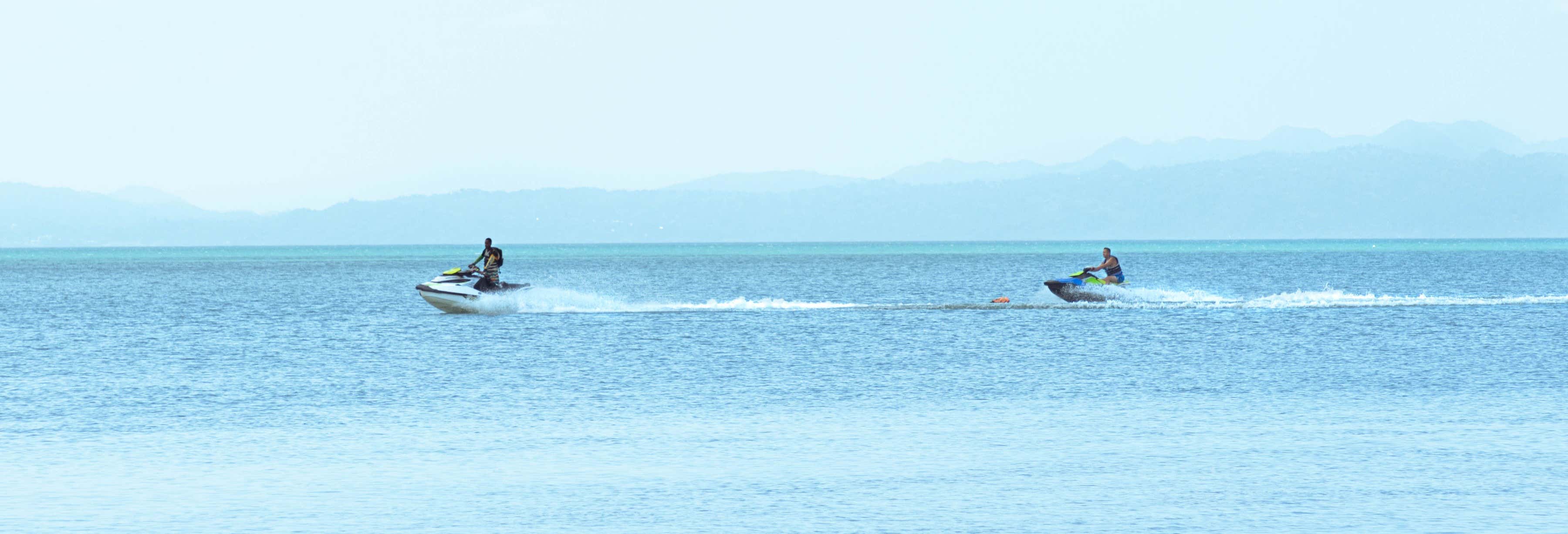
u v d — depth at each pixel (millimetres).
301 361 100438
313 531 46688
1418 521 46844
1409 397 76375
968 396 78812
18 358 104500
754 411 72875
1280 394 78500
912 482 54062
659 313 146625
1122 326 126625
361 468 57125
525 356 102812
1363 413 70562
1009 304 156125
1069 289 154750
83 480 54562
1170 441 62719
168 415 72188
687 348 108125
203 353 107750
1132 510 48875
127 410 73938
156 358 104438
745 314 144375
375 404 76188
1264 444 61656
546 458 59375
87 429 67375
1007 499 50906
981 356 100750
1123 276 157000
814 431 66250
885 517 48375
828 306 155000
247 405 76125
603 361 98375
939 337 116875
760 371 91688
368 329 133000
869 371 91375
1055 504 50094
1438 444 61156
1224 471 55656
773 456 59656
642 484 54000
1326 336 115750
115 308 181625
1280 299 162125
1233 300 160875
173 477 55219
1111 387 82125
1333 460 57531
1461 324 128875
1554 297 168000
